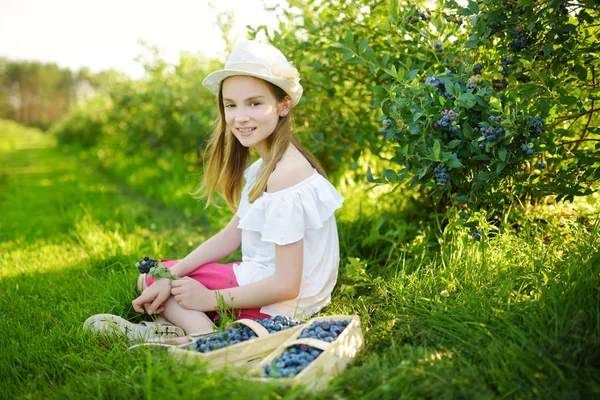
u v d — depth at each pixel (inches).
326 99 136.3
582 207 108.8
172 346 71.1
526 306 75.2
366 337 78.4
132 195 257.4
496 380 62.1
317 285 89.4
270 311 86.0
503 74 94.2
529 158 86.1
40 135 1562.5
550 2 86.0
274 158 87.1
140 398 63.9
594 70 100.9
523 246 95.3
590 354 63.7
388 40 116.0
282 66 87.7
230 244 99.8
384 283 97.9
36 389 69.5
